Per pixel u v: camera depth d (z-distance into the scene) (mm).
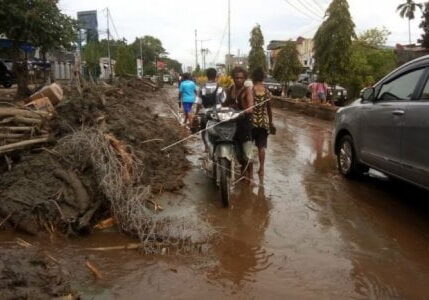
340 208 6078
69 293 3516
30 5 15852
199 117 7910
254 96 7273
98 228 5066
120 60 50438
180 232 5031
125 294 3738
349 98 24609
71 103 6836
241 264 4359
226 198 5977
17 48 16500
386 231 5285
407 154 5734
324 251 4703
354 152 7406
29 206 4984
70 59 40969
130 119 8273
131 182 5551
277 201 6355
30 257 3885
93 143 5617
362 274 4207
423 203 6332
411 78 6086
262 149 7520
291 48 27688
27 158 5789
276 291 3867
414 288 3971
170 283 3947
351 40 19109
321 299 3754
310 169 8367
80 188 5168
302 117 18234
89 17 48219
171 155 8055
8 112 6555
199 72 60531
